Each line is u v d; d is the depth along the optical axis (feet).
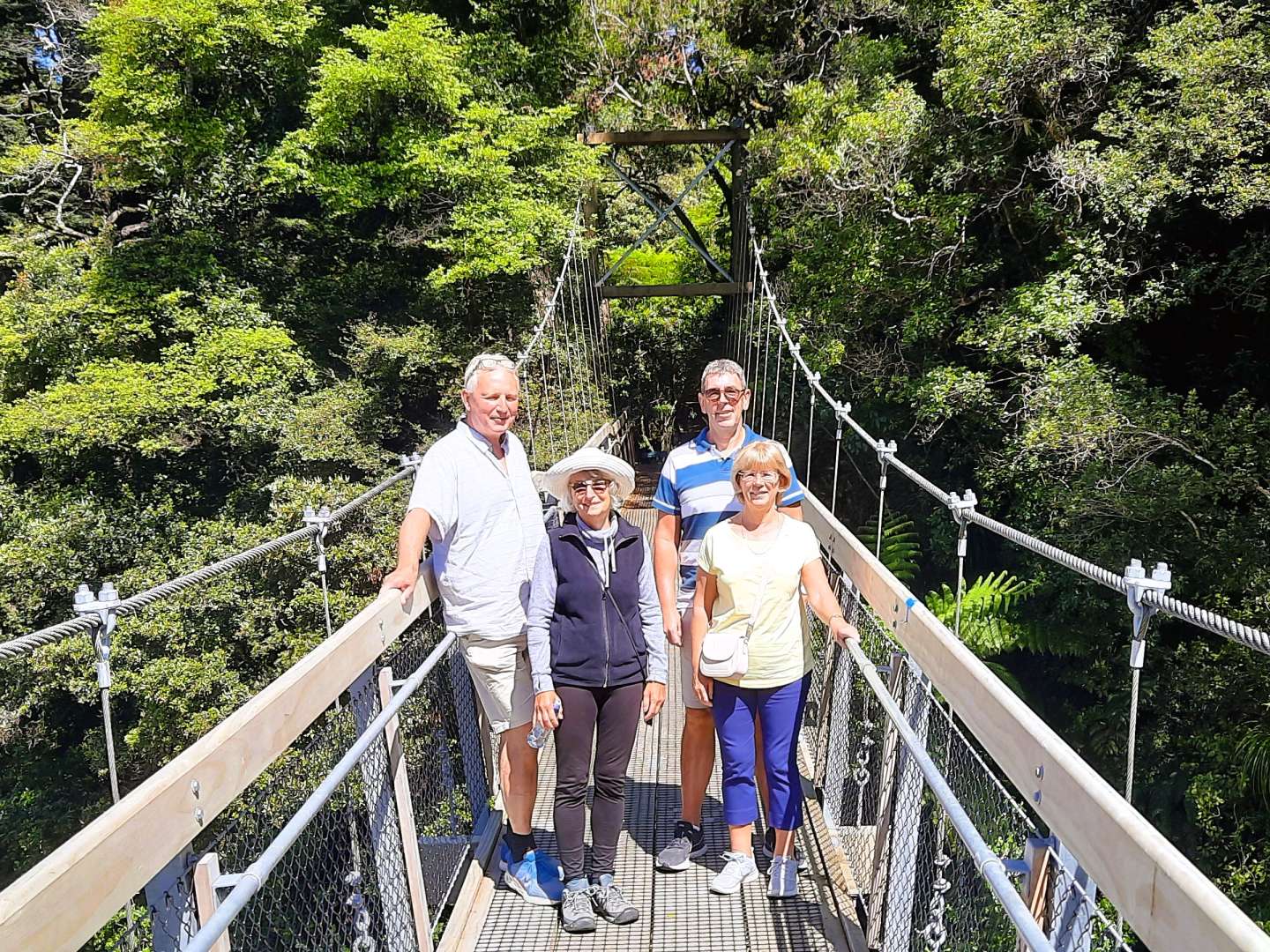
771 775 6.95
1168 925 2.50
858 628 7.65
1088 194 22.38
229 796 3.93
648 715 6.89
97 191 46.52
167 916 3.69
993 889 3.27
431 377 38.32
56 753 32.99
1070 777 3.20
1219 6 19.21
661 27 40.27
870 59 32.19
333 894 6.01
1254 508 19.07
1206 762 18.39
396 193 36.55
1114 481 20.56
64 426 32.22
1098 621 21.48
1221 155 19.42
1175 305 23.09
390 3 42.96
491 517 6.77
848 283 28.89
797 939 6.62
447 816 7.35
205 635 27.96
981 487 27.32
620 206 61.16
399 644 6.66
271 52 40.52
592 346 45.24
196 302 39.19
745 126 41.81
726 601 6.80
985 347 24.95
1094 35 21.95
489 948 6.64
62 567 32.24
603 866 6.93
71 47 46.88
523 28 42.96
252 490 33.83
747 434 7.37
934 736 5.87
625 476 6.54
